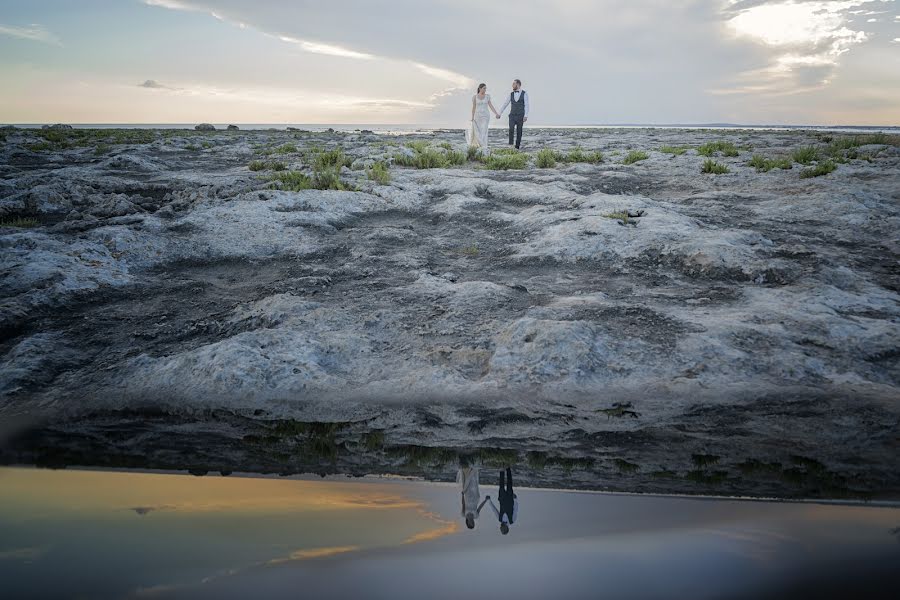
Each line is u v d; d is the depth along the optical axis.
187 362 4.91
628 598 1.93
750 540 2.40
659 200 11.42
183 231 8.66
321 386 4.65
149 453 3.64
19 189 12.81
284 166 15.86
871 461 3.41
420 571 2.12
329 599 1.92
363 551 2.29
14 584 2.02
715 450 3.61
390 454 3.63
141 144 25.92
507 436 3.88
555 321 5.27
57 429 4.04
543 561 2.20
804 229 8.91
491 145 26.70
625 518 2.65
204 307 6.20
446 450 3.68
